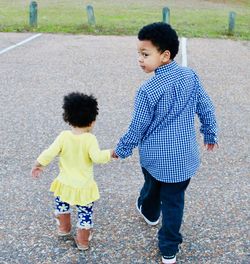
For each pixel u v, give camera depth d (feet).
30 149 15.99
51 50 31.14
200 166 14.83
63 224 10.73
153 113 9.07
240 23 45.03
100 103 20.94
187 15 49.57
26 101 20.98
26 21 41.65
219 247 10.64
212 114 9.69
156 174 9.49
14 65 27.09
